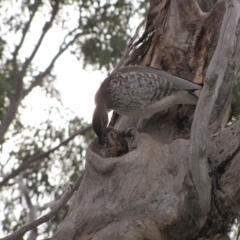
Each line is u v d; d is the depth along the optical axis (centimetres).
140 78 1061
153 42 1148
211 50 1077
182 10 1115
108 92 1099
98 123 1068
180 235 866
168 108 1069
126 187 872
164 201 852
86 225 875
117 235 847
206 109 822
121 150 969
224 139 862
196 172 828
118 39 2027
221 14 1084
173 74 1055
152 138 961
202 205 841
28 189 1969
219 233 876
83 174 986
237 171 843
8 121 1975
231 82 942
